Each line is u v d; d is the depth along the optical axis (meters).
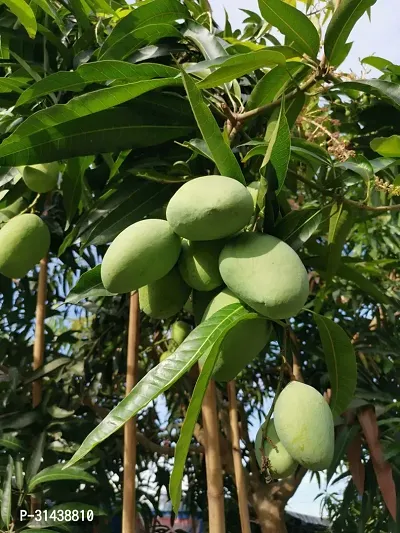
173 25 1.16
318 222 0.82
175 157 1.04
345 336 0.85
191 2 1.31
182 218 0.73
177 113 0.99
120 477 1.82
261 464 0.78
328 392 1.57
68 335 1.81
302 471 1.70
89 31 1.25
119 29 1.10
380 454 1.37
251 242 0.73
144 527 1.89
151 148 1.06
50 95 1.16
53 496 1.28
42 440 1.29
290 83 1.07
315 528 2.31
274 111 1.01
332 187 1.04
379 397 1.41
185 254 0.80
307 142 1.01
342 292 1.73
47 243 1.14
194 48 1.17
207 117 0.77
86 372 1.70
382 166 1.04
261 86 1.03
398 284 1.77
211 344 0.67
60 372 1.52
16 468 1.23
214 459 0.97
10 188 1.34
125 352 1.74
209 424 0.99
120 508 1.62
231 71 0.94
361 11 0.98
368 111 1.35
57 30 1.35
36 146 0.94
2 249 1.09
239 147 1.02
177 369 0.66
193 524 1.92
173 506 0.70
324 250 1.20
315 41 1.01
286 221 0.82
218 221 0.72
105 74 0.96
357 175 1.03
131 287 0.77
